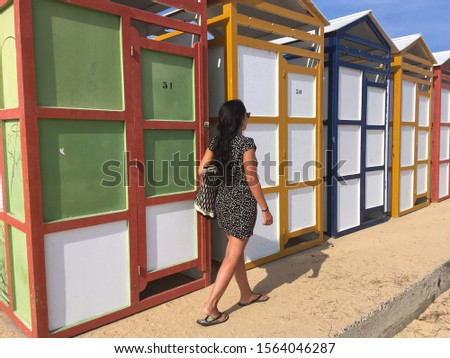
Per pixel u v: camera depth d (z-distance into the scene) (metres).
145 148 3.19
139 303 3.20
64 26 2.66
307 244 4.88
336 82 5.18
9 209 2.92
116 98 2.97
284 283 3.82
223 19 3.90
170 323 3.05
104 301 3.00
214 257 4.30
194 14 3.59
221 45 3.95
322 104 4.98
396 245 5.02
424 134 7.48
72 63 2.72
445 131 8.17
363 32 5.88
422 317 3.78
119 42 2.96
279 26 4.30
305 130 4.79
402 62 6.51
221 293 3.03
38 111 2.55
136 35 3.04
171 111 3.34
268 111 4.29
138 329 2.95
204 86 3.56
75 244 2.81
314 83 4.86
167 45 3.24
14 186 2.82
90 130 2.84
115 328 2.96
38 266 2.61
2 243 3.04
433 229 5.81
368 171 5.99
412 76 7.37
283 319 3.11
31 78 2.50
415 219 6.54
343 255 4.64
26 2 2.46
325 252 4.77
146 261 3.23
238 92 3.96
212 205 3.12
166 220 3.37
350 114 5.50
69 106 2.72
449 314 3.81
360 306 3.30
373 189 6.15
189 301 3.41
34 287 2.60
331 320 3.08
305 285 3.76
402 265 4.25
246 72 4.04
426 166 7.64
